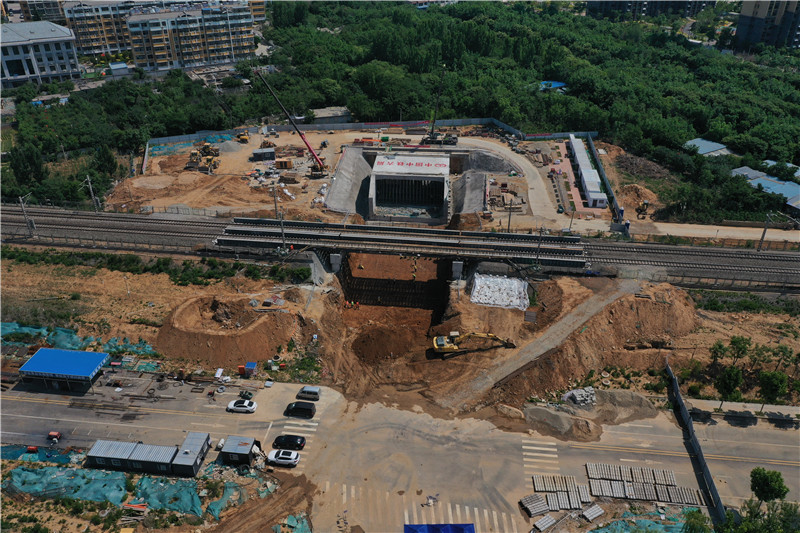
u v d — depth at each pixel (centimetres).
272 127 19862
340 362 10144
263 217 14412
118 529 7269
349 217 14950
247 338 10038
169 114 19475
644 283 11338
